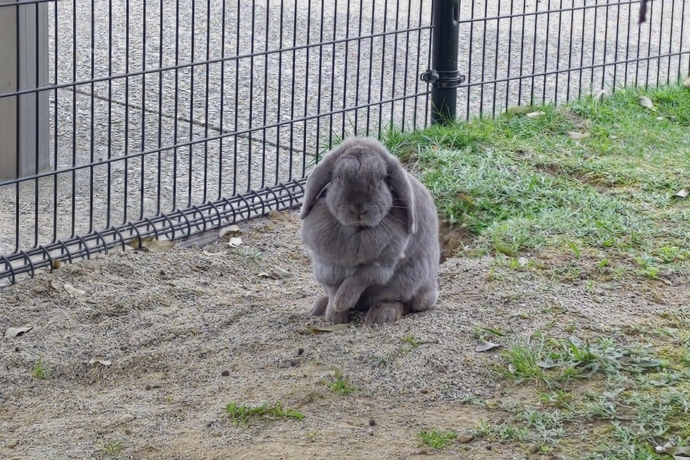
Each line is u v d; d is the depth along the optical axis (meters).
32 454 5.85
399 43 15.70
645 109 12.13
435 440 5.73
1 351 7.23
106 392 6.69
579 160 10.35
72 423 6.22
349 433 5.86
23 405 6.57
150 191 10.41
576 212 9.06
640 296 7.60
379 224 6.82
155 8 17.53
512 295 7.50
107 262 8.57
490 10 17.12
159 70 8.96
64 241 8.65
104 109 12.89
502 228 8.71
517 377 6.41
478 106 12.86
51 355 7.18
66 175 10.67
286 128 12.16
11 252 8.92
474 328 6.98
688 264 8.09
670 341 6.88
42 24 10.34
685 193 9.55
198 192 10.40
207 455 5.70
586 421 5.95
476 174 9.81
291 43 15.56
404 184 6.83
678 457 5.52
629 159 10.53
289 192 9.99
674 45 15.66
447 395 6.26
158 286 8.26
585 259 8.17
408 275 7.21
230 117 12.59
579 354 6.54
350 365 6.58
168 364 6.95
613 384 6.30
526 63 14.66
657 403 6.06
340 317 7.24
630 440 5.74
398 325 7.09
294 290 8.26
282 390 6.35
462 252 8.56
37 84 8.98
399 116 12.62
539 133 11.14
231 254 8.97
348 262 6.95
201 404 6.33
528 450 5.68
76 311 7.83
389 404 6.18
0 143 10.35
